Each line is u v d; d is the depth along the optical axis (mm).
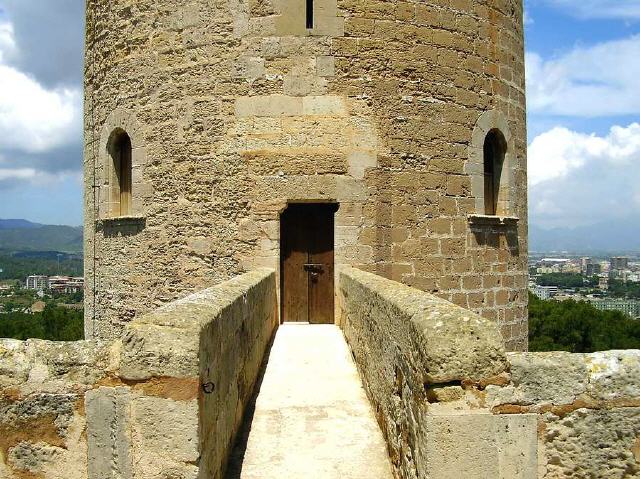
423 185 10930
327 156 10422
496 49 12016
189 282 10922
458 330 3516
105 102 12383
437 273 11062
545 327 31969
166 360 3461
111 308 12398
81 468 3670
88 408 3639
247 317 6316
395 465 4637
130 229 11812
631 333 31016
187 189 10938
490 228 11945
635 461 3525
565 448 3525
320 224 11156
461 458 3406
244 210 10547
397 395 4578
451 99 11273
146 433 3461
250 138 10516
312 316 11070
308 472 4809
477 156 11641
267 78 10492
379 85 10617
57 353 3736
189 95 10906
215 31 10711
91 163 13266
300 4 10477
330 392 6750
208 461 3824
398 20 10750
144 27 11484
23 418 3701
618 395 3541
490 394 3461
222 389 4508
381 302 5453
